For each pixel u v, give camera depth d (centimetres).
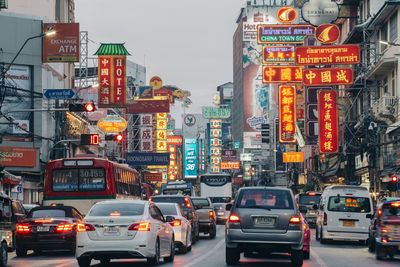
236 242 2931
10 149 8944
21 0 11706
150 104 14150
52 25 9369
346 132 10744
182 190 10750
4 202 3662
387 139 8612
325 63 10656
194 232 4888
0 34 9138
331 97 10725
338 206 4888
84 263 2958
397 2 8212
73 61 9369
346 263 3306
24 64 9244
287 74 13062
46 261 3538
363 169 9931
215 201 11088
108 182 5541
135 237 2845
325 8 11212
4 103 9044
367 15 10238
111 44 10594
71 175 5544
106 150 14475
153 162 14200
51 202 5506
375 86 9575
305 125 11912
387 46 8850
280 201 2966
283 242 2897
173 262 3281
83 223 2877
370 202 4872
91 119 14625
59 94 6988
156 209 3200
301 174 17800
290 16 13912
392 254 3578
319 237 5197
